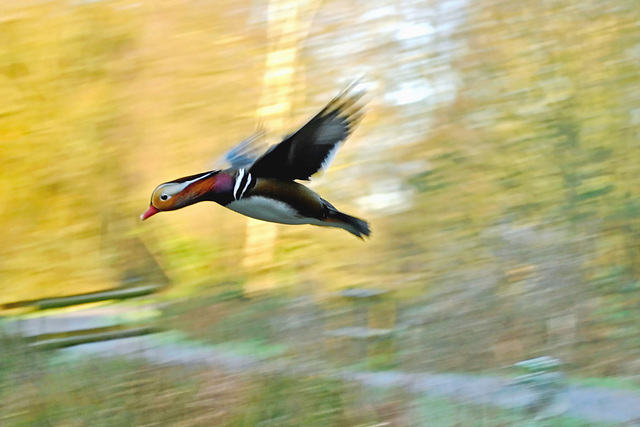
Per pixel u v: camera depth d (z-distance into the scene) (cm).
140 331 1194
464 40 1347
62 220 1502
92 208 1505
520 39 1328
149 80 1514
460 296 1208
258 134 677
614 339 1138
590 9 1318
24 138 1494
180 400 969
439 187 1286
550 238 1235
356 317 1242
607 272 1182
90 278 1498
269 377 1011
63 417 955
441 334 1159
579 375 1118
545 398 1031
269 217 623
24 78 1506
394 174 1353
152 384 994
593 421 999
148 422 948
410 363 1123
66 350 1130
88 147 1502
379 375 1101
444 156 1296
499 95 1315
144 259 1505
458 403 1018
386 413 984
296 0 1527
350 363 1119
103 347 1134
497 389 1055
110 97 1516
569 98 1288
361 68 1398
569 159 1262
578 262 1195
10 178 1493
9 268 1462
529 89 1302
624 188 1248
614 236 1225
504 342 1145
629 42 1309
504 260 1230
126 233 1507
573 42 1318
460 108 1330
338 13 1440
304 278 1356
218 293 1315
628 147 1273
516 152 1278
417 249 1291
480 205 1282
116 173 1516
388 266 1304
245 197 611
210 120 1511
